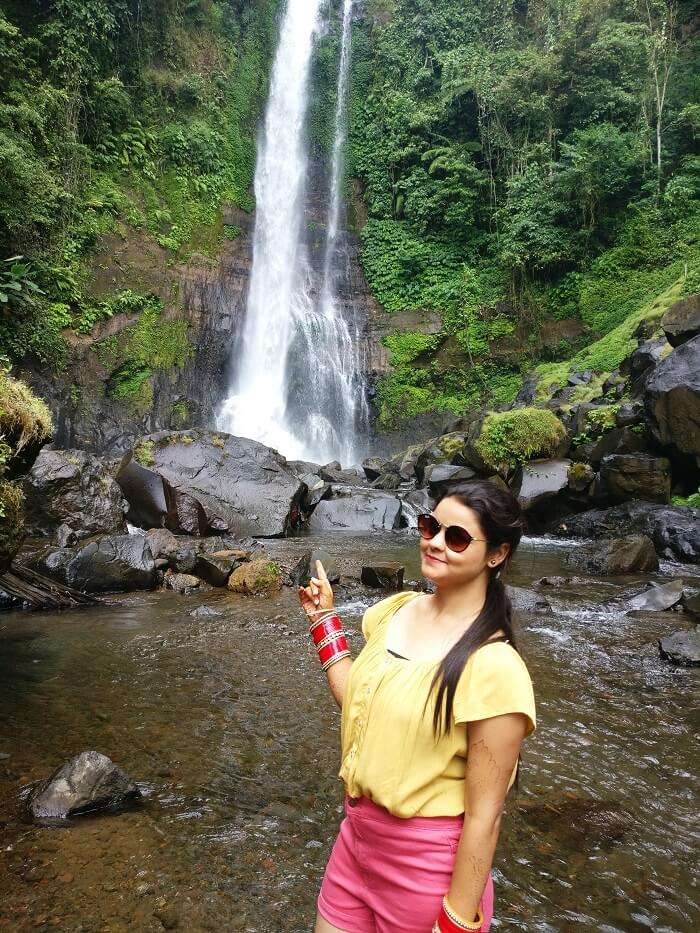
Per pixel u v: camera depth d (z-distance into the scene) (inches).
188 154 1016.2
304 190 1170.6
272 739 149.0
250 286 1015.6
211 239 1001.5
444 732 51.1
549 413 562.9
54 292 773.3
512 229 973.8
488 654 51.2
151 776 130.2
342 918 56.3
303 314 1052.5
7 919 87.9
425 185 1083.9
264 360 997.2
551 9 1109.7
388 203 1151.0
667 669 206.1
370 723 54.6
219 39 1140.5
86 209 840.3
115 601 285.7
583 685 191.0
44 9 816.3
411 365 1032.2
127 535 339.3
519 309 980.6
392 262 1093.1
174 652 214.2
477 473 585.6
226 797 122.8
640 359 582.9
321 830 112.7
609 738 154.6
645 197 920.9
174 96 1039.0
